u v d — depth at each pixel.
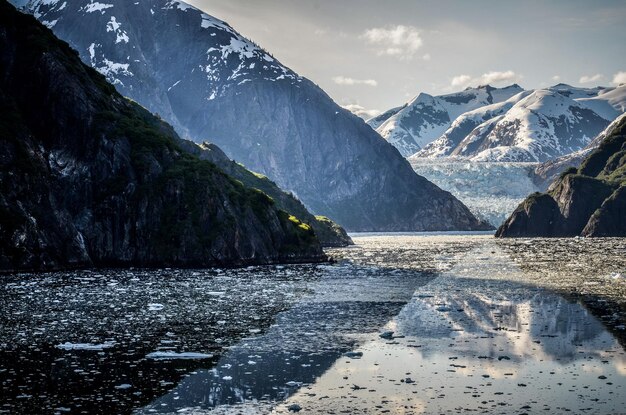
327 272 106.25
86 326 51.62
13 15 136.75
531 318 55.44
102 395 33.09
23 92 127.69
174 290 77.56
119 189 121.75
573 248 180.88
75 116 126.56
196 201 124.69
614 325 51.47
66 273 100.25
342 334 48.72
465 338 46.69
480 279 91.00
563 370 37.22
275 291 77.25
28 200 109.06
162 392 33.62
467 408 30.66
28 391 33.59
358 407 31.03
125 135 130.00
